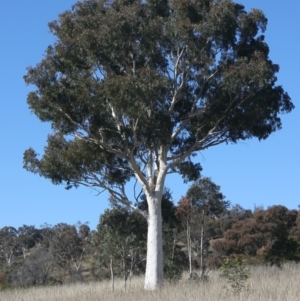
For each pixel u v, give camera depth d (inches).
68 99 948.0
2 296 1016.2
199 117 1004.6
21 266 1724.9
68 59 948.6
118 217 1103.6
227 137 1024.2
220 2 959.0
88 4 988.6
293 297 703.1
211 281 964.0
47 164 1005.8
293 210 1996.8
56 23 970.7
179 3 950.4
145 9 975.0
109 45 930.7
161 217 1049.5
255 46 995.9
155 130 936.3
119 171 1053.2
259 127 1013.8
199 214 1245.1
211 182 1250.0
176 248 1364.4
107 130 957.8
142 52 944.9
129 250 1109.1
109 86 891.4
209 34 949.2
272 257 1477.6
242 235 1772.9
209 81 978.7
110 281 1189.1
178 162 1011.9
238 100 978.7
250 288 798.5
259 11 971.3
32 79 960.9
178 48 965.8
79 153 995.9
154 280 965.8
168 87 919.7
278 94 997.8
